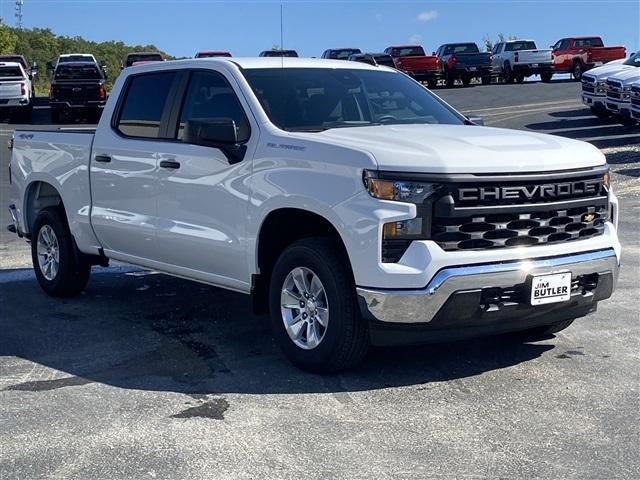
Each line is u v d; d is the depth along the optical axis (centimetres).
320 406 509
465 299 509
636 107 2025
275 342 648
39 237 816
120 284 866
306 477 416
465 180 506
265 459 437
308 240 557
